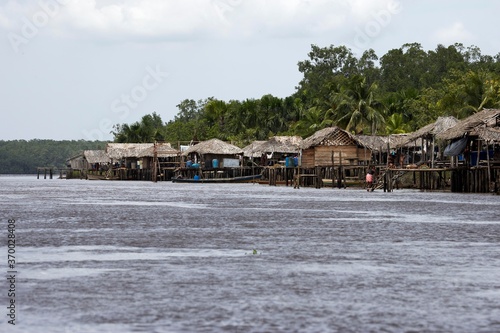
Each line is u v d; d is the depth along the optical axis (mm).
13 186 170875
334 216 66438
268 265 36156
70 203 89562
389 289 30016
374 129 168125
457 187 109312
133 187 159375
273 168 167125
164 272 34031
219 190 136250
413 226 56406
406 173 135375
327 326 24094
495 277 32844
